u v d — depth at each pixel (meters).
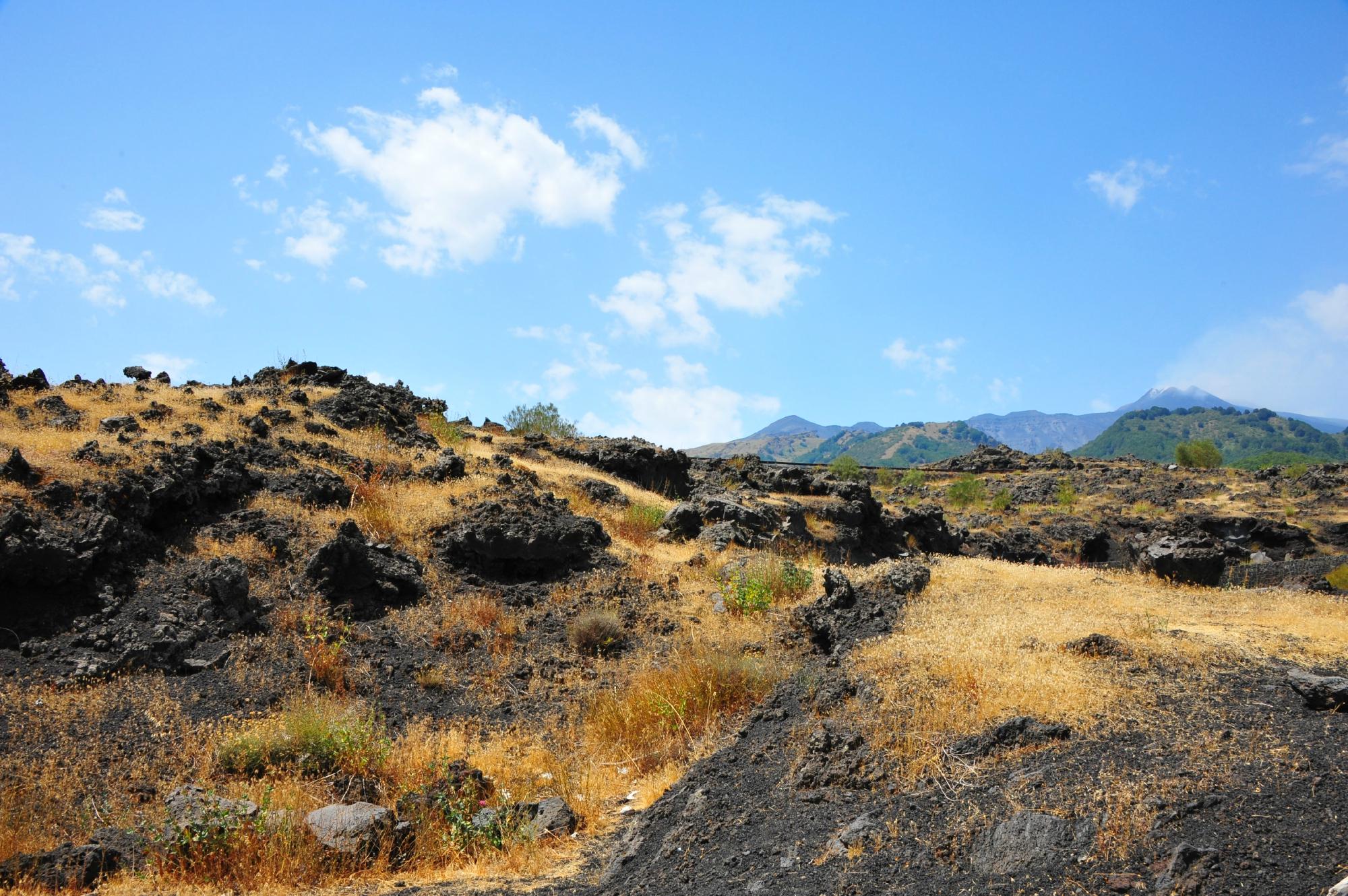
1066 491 49.19
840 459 63.75
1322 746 5.90
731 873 5.90
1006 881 4.97
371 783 8.09
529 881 6.61
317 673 10.70
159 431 15.68
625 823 7.82
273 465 15.97
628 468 25.88
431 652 11.98
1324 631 9.09
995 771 6.41
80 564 11.07
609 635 12.70
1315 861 4.46
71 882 6.12
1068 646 8.81
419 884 6.52
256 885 6.29
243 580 11.56
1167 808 5.32
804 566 17.12
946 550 29.78
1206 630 9.38
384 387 24.23
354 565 12.94
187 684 10.07
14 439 13.59
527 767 9.09
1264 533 38.94
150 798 7.88
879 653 9.49
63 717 8.91
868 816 6.07
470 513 15.90
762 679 10.23
